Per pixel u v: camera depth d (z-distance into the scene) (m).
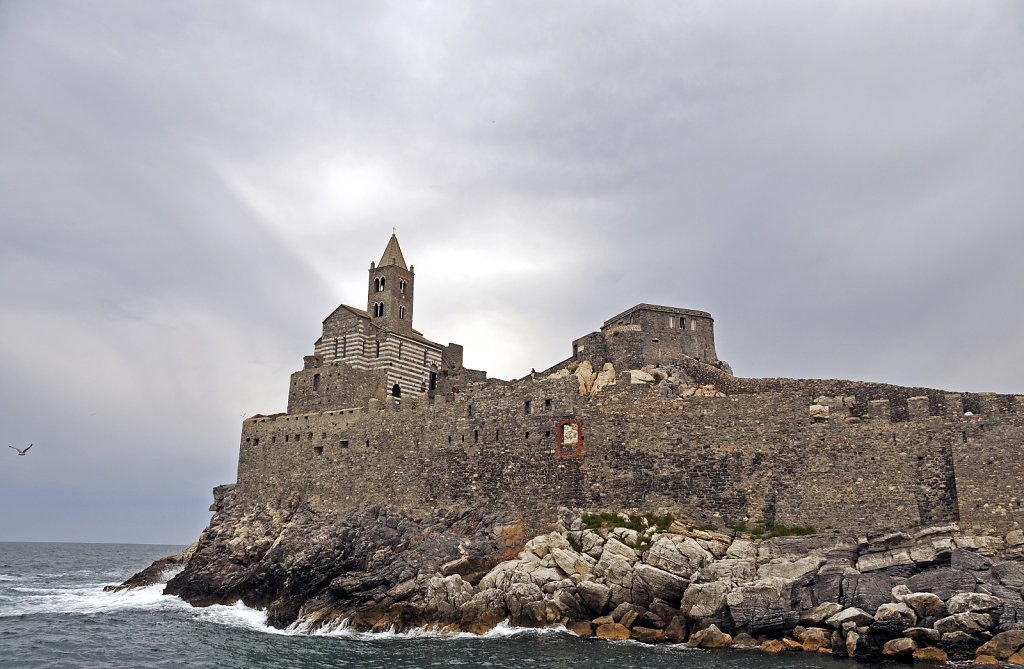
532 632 59.47
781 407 65.81
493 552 67.00
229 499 93.00
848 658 50.69
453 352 113.50
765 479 64.75
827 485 62.66
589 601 59.84
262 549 82.62
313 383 97.31
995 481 56.78
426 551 67.81
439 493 75.56
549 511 68.88
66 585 115.38
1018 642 47.69
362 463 82.25
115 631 66.44
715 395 72.56
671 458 67.50
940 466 59.25
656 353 83.44
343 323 104.38
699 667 48.59
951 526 57.12
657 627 57.81
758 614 55.03
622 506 67.44
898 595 52.91
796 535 60.91
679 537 61.03
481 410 75.50
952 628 49.41
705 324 86.69
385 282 106.94
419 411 79.62
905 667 48.06
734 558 59.03
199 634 65.06
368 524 74.38
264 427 92.06
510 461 72.25
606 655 52.41
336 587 68.25
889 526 59.56
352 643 60.22
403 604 64.12
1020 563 52.12
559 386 71.88
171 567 100.19
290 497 86.88
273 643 60.88
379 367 101.12
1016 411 57.50
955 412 62.22
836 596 55.00
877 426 62.19
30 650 58.00
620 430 69.38
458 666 50.81
